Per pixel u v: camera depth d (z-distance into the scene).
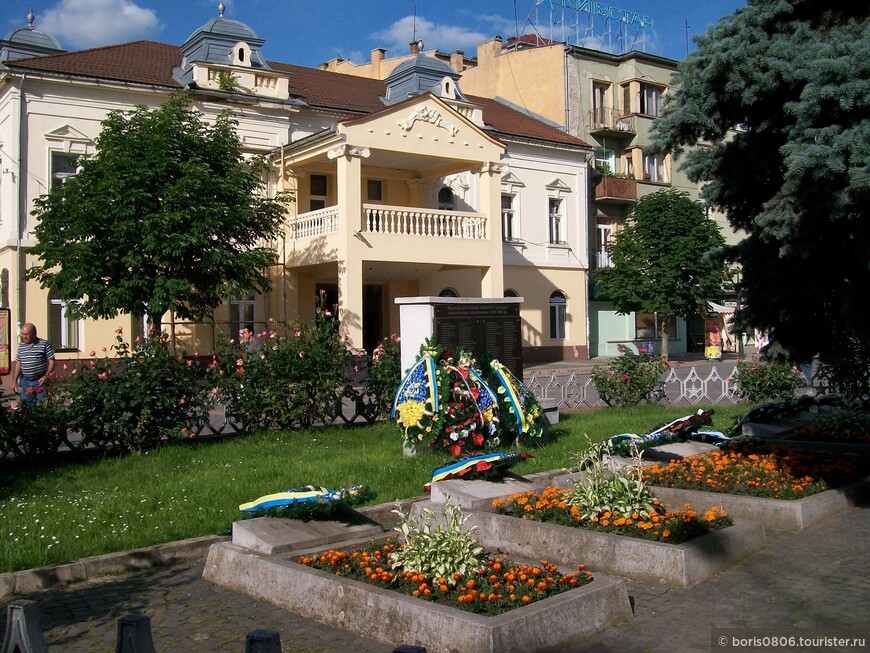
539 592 5.21
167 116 19.44
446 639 4.80
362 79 34.44
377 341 30.17
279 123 26.98
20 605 3.69
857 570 6.29
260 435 12.16
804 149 6.56
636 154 39.44
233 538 6.63
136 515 7.89
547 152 34.66
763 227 7.76
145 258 19.17
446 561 5.49
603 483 6.98
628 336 39.41
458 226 25.66
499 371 11.31
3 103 23.70
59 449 10.94
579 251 35.72
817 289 8.14
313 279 26.84
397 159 26.14
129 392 10.74
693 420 11.05
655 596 5.84
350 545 6.38
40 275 19.92
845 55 6.60
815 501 7.69
